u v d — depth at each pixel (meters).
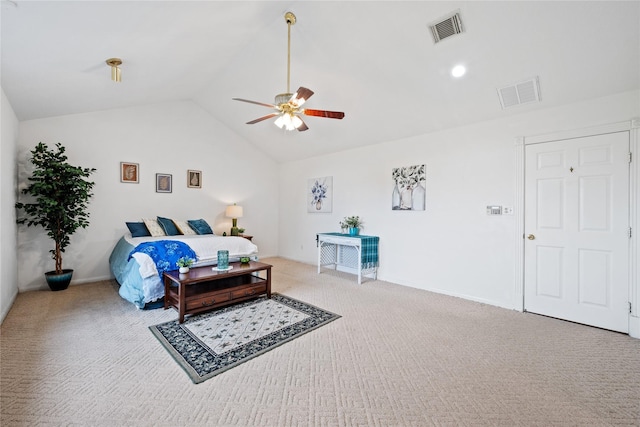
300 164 6.27
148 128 4.94
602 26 2.22
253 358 2.20
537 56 2.59
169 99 5.00
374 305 3.42
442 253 3.93
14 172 3.53
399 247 4.44
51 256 4.05
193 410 1.63
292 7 2.86
